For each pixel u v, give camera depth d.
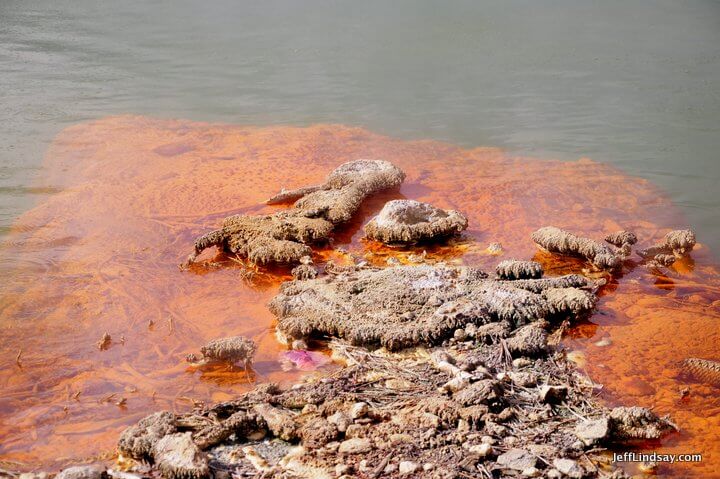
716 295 2.73
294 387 2.50
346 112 3.63
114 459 2.40
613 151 3.32
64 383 2.53
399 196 3.09
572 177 3.18
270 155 3.33
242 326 2.65
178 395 2.51
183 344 2.61
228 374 2.55
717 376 2.53
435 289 2.68
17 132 3.45
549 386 2.47
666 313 2.68
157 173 3.22
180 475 2.35
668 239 2.85
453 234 2.91
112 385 2.53
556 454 2.38
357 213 3.02
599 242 2.87
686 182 3.15
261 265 2.82
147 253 2.87
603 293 2.74
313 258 2.85
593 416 2.45
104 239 2.92
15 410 2.48
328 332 2.61
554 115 3.56
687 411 2.47
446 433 2.41
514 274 2.73
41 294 2.73
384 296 2.66
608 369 2.55
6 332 2.64
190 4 5.81
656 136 3.40
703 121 3.49
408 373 2.52
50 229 2.95
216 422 2.43
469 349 2.57
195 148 3.38
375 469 2.36
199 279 2.79
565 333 2.63
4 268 2.81
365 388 2.49
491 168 3.24
